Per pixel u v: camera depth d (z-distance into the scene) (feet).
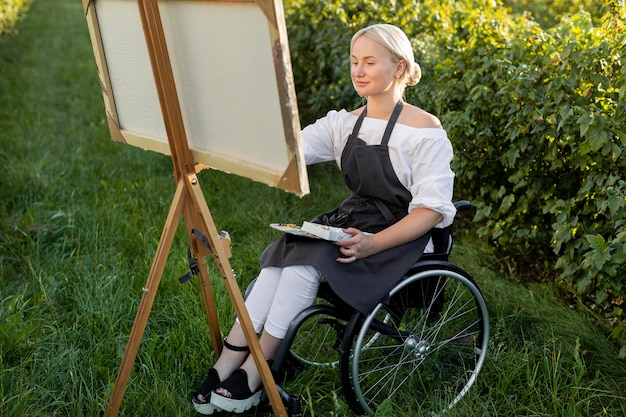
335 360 9.33
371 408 8.34
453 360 9.25
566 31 11.48
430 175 7.54
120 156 17.53
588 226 9.98
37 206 13.84
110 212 13.64
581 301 10.33
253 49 6.05
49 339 9.43
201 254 7.82
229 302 10.05
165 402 8.13
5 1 27.71
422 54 12.98
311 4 17.47
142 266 11.42
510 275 11.50
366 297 7.36
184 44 6.73
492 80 11.49
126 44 7.45
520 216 11.31
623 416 8.04
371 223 7.93
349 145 7.93
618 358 9.09
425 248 8.05
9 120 21.04
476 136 11.34
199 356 8.96
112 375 8.80
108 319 9.75
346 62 14.49
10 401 8.09
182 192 7.20
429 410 8.18
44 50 32.99
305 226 7.54
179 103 7.13
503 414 8.18
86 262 11.60
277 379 7.70
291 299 7.57
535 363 9.01
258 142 6.42
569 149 10.42
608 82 9.87
